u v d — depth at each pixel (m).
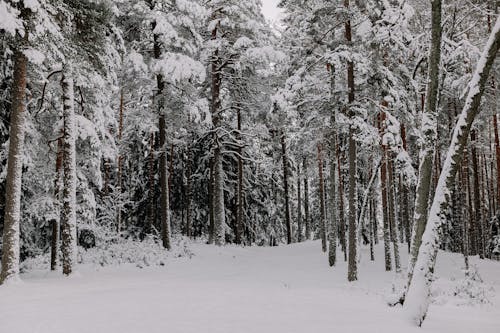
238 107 27.81
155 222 30.66
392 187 21.00
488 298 11.96
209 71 27.48
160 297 10.05
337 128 18.95
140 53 23.39
